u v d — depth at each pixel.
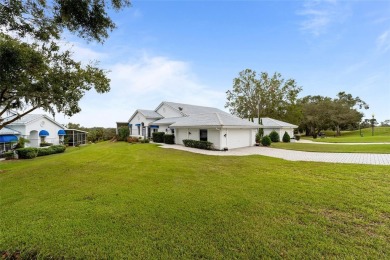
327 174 7.89
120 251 3.21
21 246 3.42
